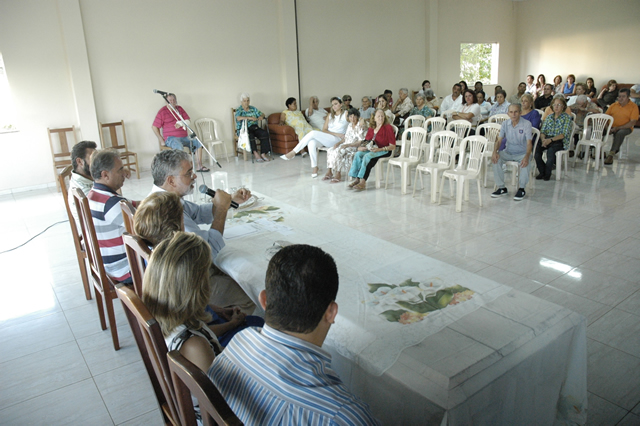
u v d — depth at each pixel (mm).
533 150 5156
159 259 1250
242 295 2146
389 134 5297
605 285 2859
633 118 6109
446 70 10312
